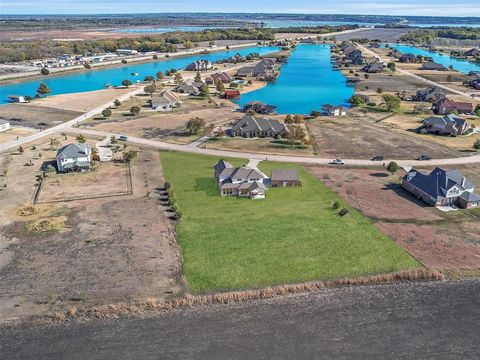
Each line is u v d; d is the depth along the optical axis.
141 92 181.75
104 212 75.44
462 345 47.16
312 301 53.81
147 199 80.56
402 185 87.31
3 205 77.56
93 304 52.88
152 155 104.88
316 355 45.56
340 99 170.75
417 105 155.75
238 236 67.81
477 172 94.06
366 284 57.09
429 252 63.84
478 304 53.47
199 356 45.31
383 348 46.59
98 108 153.75
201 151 107.81
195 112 148.38
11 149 108.12
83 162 93.62
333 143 114.31
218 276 58.25
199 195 82.56
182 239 67.06
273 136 119.06
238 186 82.31
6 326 49.25
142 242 66.12
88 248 64.44
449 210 77.19
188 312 51.81
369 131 125.44
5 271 58.84
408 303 53.53
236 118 139.88
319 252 63.62
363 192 84.31
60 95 174.88
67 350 46.00
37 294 54.41
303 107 158.12
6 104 159.00
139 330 48.91
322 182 88.81
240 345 46.84
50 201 79.38
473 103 160.12
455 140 117.31
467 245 65.81
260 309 52.44
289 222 72.12
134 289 55.56
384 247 64.94
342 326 49.69
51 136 119.56
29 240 66.50
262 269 59.72
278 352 45.94
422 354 45.84
